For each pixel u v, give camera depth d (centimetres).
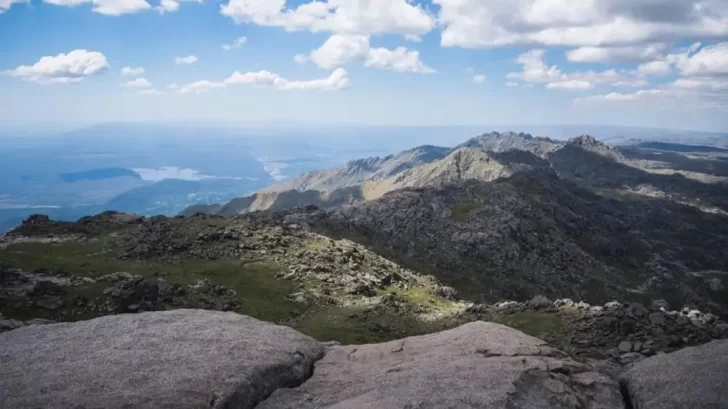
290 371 1844
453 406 1447
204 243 8525
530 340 2019
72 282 6312
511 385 1558
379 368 1856
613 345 3862
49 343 1916
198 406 1513
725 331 3819
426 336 2155
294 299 6769
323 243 9512
